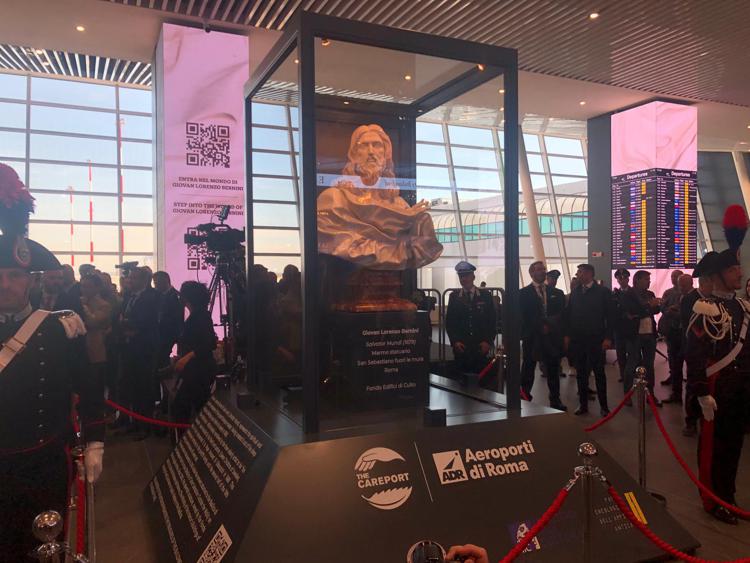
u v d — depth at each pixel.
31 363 1.89
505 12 6.84
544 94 10.28
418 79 3.03
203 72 6.96
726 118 12.22
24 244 2.00
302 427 2.64
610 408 5.80
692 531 2.95
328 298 2.84
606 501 2.61
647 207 10.78
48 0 6.34
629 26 7.30
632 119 11.07
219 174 7.02
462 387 3.48
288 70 2.99
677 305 6.07
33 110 10.73
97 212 11.17
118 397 5.23
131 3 6.48
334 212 2.87
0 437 1.83
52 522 1.51
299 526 2.16
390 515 2.29
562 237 15.10
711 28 7.40
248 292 4.05
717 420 3.12
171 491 3.13
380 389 2.95
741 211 3.17
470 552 1.36
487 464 2.57
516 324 3.12
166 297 5.25
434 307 3.30
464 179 3.19
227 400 3.47
